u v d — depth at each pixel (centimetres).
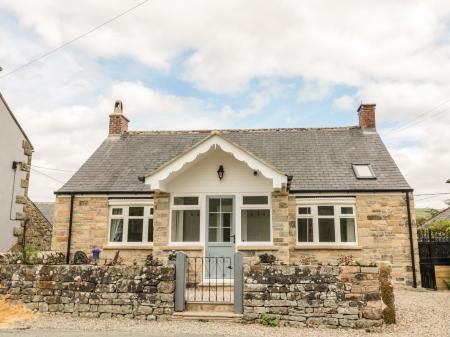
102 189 1655
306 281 866
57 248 1616
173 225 1280
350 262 916
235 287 904
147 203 1622
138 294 914
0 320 881
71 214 1636
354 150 1806
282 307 863
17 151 1717
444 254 1549
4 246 1614
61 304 938
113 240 1625
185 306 927
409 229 1491
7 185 1650
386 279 880
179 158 1212
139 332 786
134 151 1939
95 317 916
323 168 1683
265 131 2033
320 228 1545
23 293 962
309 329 825
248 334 775
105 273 936
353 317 841
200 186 1284
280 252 1207
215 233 1261
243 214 1262
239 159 1188
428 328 838
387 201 1521
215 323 862
